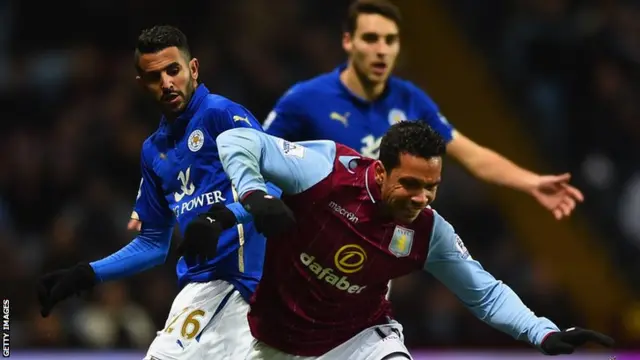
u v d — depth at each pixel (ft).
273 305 53.62
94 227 112.47
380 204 50.11
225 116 56.39
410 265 52.13
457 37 136.87
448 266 52.60
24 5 138.41
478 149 75.05
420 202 48.65
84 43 138.21
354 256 51.19
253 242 57.26
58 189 123.13
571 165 129.18
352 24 70.74
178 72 56.59
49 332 99.25
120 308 102.22
